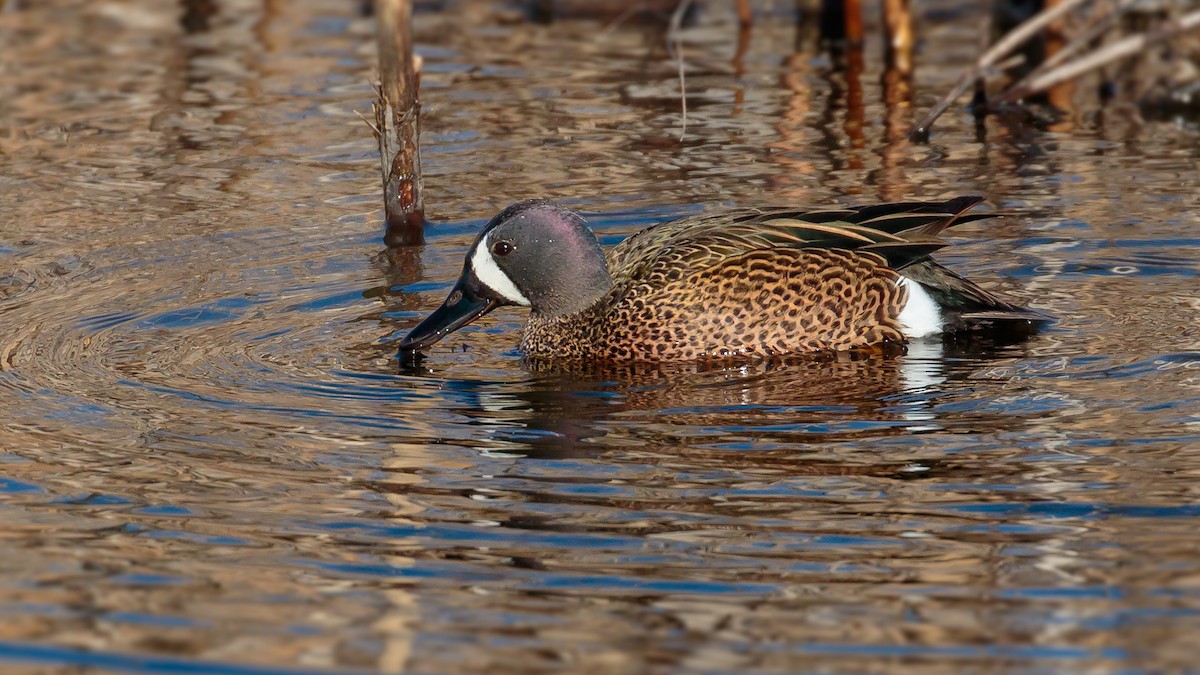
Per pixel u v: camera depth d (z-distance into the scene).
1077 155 16.59
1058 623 7.75
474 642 7.70
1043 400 10.79
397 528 9.01
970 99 18.62
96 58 20.84
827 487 9.47
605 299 12.40
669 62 20.39
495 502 9.35
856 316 12.27
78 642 7.68
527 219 12.39
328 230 14.85
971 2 22.94
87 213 15.26
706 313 12.16
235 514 9.19
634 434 10.45
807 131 17.56
